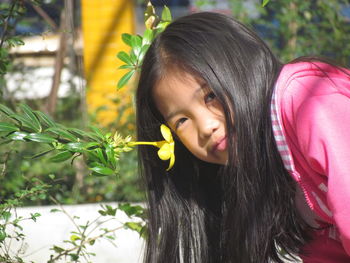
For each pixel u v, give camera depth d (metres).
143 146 2.65
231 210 2.53
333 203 2.11
